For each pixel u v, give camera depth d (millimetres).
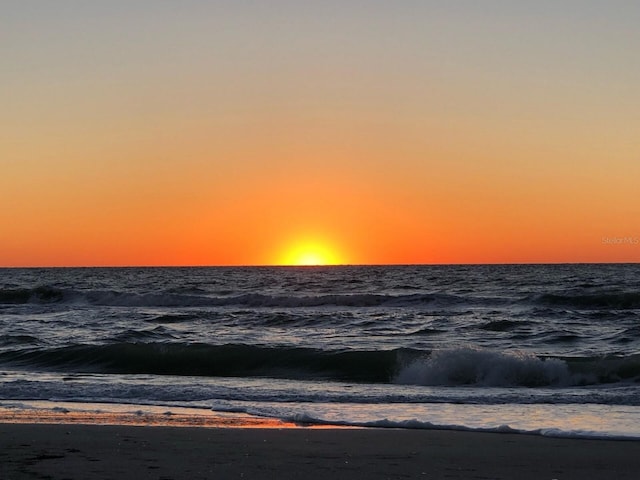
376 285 74875
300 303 42906
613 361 18016
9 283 83000
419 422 11562
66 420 11648
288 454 8984
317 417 12156
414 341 25156
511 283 71938
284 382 17391
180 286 73812
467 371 17812
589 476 8172
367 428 11242
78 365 20281
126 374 19016
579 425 11586
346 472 8094
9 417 11922
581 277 85938
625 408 13234
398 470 8266
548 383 17281
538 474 8234
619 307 40406
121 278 103875
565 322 31625
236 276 112250
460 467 8500
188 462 8398
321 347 22672
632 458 9109
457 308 40219
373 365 19328
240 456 8805
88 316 34875
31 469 7922
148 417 11984
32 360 20812
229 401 13898
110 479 7508
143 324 31078
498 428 11078
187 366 19922
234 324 31109
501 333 27359
